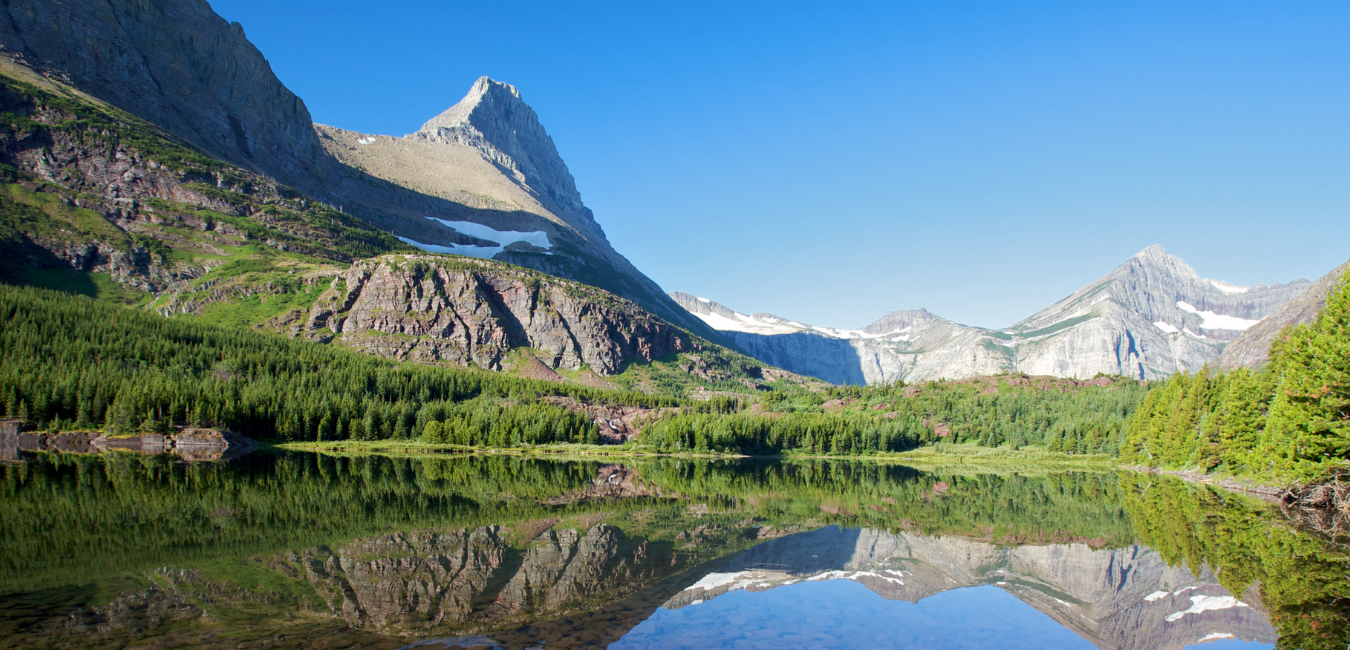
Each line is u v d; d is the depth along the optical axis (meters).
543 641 29.97
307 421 173.88
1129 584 46.34
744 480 120.81
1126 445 166.88
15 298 191.75
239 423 161.88
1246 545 57.62
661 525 65.88
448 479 106.12
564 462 152.62
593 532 60.53
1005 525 71.62
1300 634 34.41
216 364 194.38
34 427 143.62
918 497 96.88
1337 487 70.44
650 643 30.50
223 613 32.53
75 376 154.38
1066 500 93.25
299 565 43.59
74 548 47.12
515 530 59.94
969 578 47.97
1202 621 36.97
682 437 189.12
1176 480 124.12
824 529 66.88
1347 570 47.81
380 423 183.50
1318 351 66.12
